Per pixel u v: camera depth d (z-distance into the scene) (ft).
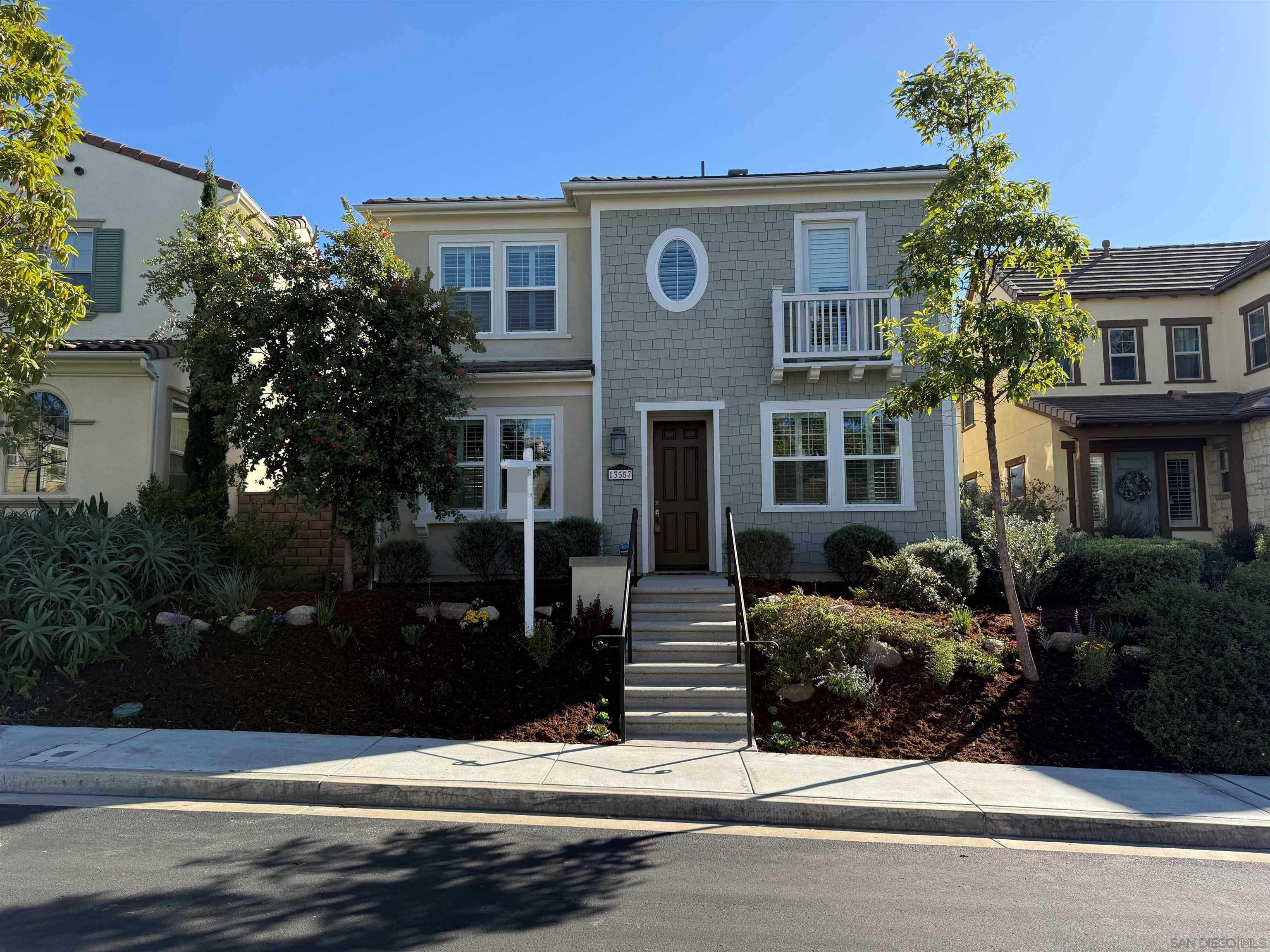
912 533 44.24
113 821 19.58
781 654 30.35
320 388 32.65
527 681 29.86
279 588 39.63
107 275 49.11
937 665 28.96
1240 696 25.71
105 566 31.78
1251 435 58.23
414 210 47.80
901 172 44.62
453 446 37.70
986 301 30.04
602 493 45.16
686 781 22.33
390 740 25.64
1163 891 16.57
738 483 45.09
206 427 41.27
